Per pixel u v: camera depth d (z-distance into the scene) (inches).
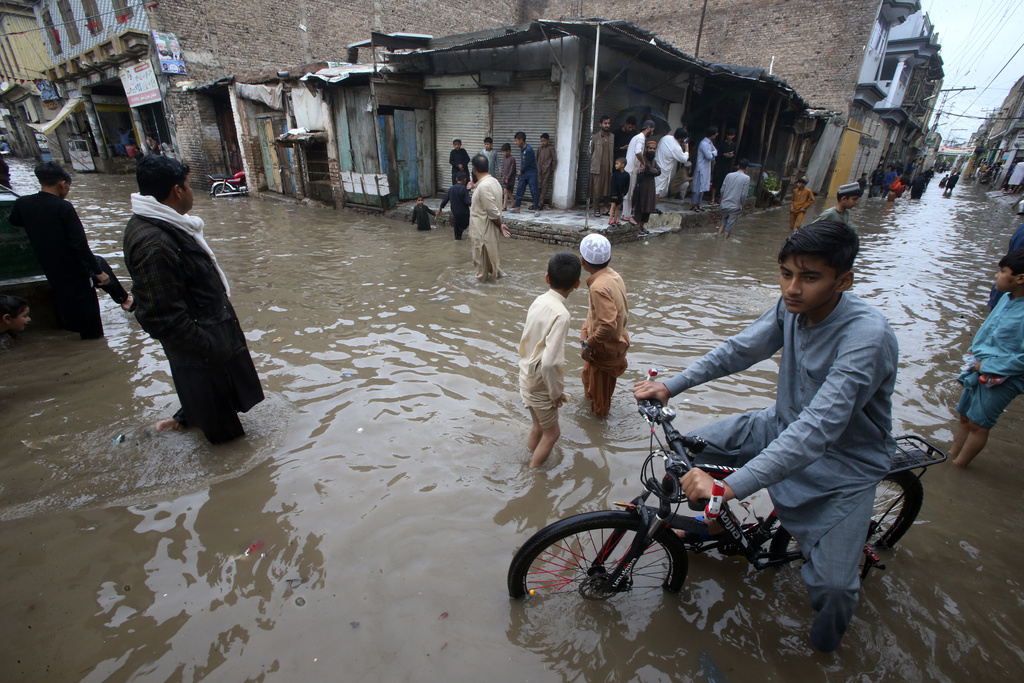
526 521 108.2
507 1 963.3
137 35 627.8
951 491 120.7
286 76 510.3
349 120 483.8
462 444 133.7
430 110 518.0
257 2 683.4
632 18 888.9
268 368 174.2
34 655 79.5
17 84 1060.5
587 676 77.6
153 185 108.7
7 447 130.0
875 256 378.6
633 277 289.1
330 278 277.3
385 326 211.2
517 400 155.9
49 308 199.5
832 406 65.6
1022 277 108.7
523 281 274.7
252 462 125.6
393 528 105.5
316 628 84.4
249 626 84.7
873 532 103.4
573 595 90.3
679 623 86.6
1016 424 151.4
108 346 189.6
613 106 467.5
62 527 104.7
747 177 414.0
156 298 107.5
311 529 105.2
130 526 105.4
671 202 535.5
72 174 858.8
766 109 592.7
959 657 81.9
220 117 670.5
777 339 82.7
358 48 581.6
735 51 818.8
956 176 1029.8
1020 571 99.0
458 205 368.8
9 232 188.7
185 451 129.4
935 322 231.9
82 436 135.3
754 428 86.8
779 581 95.3
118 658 79.2
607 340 128.0
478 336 201.8
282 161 585.0
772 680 77.6
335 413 147.6
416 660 79.4
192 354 116.5
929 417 152.0
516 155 476.7
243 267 297.6
